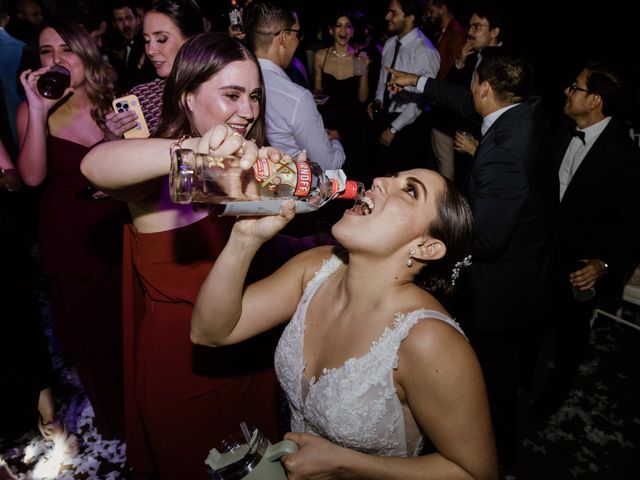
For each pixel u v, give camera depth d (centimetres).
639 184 218
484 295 213
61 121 207
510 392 226
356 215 113
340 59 458
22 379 230
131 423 167
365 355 108
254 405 170
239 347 157
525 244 205
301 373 122
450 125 430
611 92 223
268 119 245
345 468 105
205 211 140
